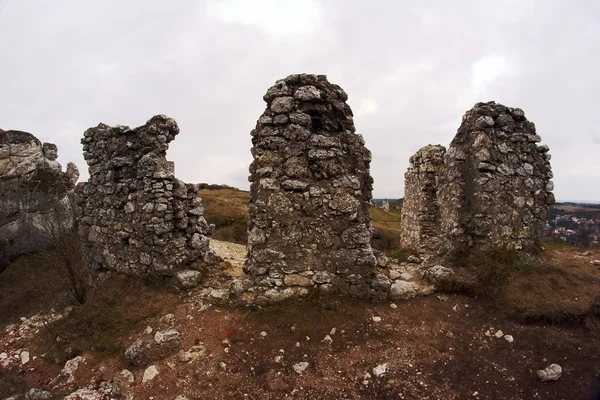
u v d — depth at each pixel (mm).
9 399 5492
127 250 9039
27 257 20016
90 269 10531
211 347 5902
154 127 8578
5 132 23875
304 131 7078
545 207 8539
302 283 6926
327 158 7059
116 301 7859
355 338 5918
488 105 8383
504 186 8039
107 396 5191
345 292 6949
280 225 6996
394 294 6984
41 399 5289
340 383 5004
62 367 6324
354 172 7727
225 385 5109
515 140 8258
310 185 7043
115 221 9438
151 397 4973
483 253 7812
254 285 6984
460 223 8297
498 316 6352
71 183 24531
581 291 6695
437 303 6879
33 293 14242
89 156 10328
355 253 6988
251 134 7969
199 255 9391
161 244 8234
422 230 12164
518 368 5184
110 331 6797
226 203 32375
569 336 5801
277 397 4836
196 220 9578
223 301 7113
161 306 7340
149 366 5508
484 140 8008
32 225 21234
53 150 26234
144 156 8539
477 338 5844
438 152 12164
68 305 9172
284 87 7176
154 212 8297
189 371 5402
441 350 5574
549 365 5180
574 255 9594
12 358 7043
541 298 6508
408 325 6215
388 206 45656
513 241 8016
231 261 11789
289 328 6238
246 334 6211
